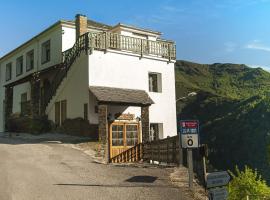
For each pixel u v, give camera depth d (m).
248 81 141.12
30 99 30.27
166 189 11.51
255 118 72.69
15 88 34.53
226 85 138.75
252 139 69.94
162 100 26.88
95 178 13.01
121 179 13.01
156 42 27.19
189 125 11.55
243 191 32.09
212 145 76.94
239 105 83.31
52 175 13.09
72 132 24.58
